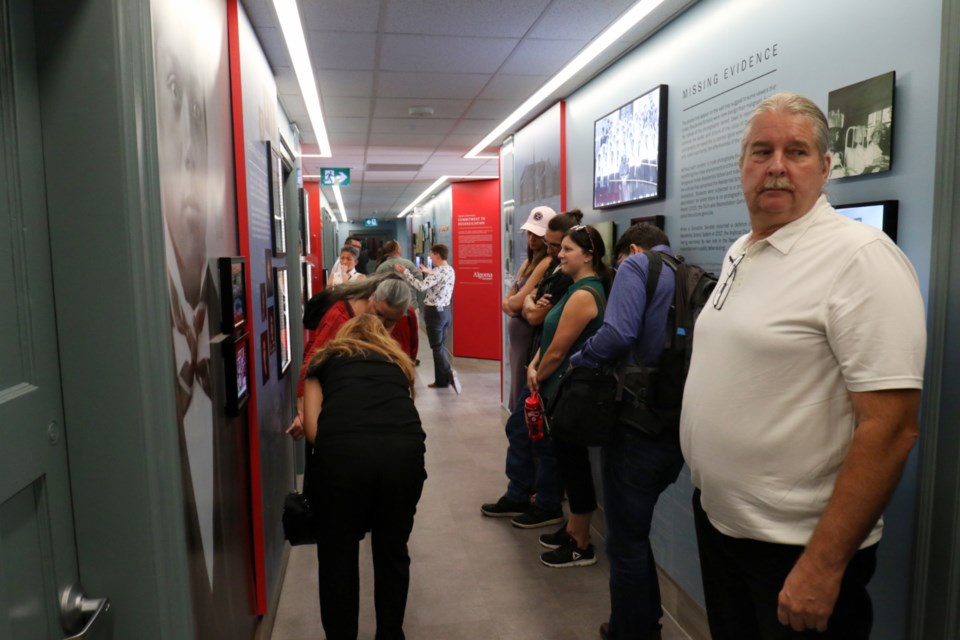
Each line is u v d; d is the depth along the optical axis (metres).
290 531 2.23
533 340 3.45
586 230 2.79
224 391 1.94
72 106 1.16
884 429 1.08
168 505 1.26
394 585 2.17
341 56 3.51
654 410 2.06
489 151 7.21
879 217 1.66
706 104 2.61
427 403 6.52
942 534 1.43
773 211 1.25
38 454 1.09
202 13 1.91
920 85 1.58
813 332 1.19
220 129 2.13
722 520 1.36
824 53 1.93
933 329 1.47
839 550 1.11
